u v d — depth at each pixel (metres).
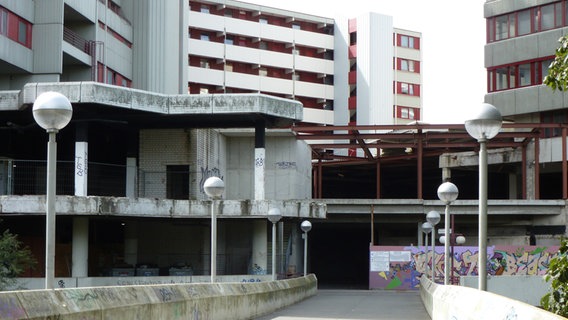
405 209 54.28
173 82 60.06
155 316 14.97
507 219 56.78
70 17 50.94
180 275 42.53
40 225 42.19
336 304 32.28
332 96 101.31
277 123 44.28
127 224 44.94
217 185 21.84
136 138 45.28
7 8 45.06
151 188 45.09
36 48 47.84
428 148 61.12
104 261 44.78
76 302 11.78
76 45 50.94
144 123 43.56
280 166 50.72
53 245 12.65
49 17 47.97
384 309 28.77
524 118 62.34
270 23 98.44
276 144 50.97
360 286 59.34
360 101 99.56
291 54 98.88
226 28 94.06
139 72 58.00
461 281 35.06
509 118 63.19
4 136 44.72
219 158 49.12
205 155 46.53
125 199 38.75
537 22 61.56
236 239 46.81
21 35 46.81
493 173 66.12
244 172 50.56
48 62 47.66
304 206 44.16
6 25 45.12
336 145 58.59
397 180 74.44
